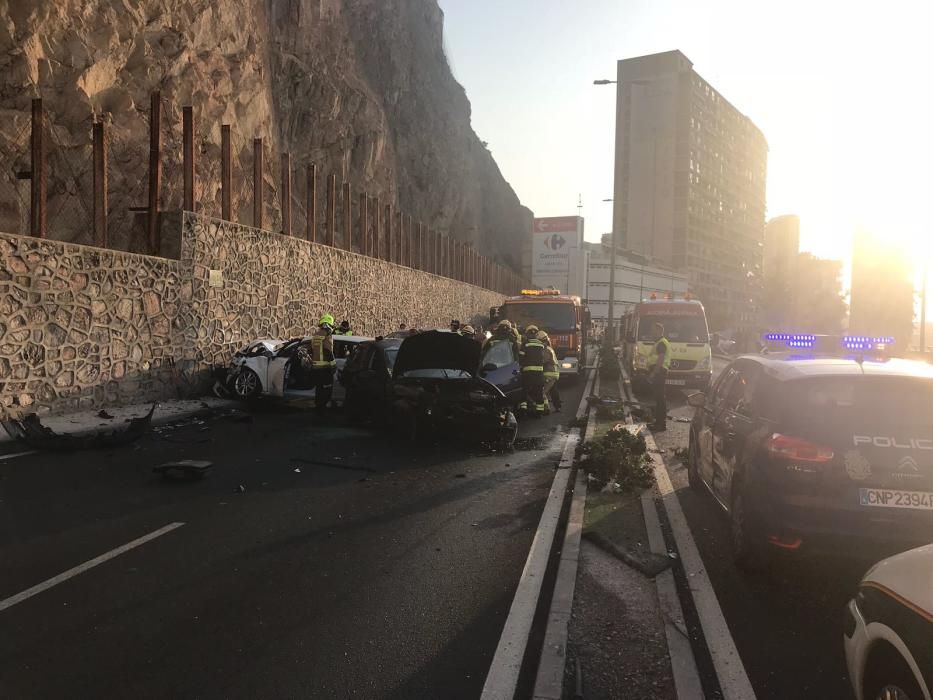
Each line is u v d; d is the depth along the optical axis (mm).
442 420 9422
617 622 3916
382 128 39594
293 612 3973
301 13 30172
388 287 25578
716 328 119562
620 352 28938
